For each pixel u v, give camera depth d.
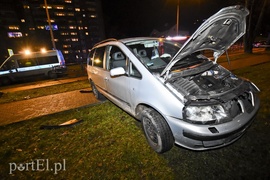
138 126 3.54
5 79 12.77
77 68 19.81
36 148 3.15
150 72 2.58
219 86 2.54
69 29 77.19
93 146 3.02
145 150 2.78
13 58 12.77
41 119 4.51
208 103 2.07
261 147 2.55
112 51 4.00
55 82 10.97
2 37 60.22
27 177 2.48
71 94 6.79
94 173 2.40
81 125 3.87
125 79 3.03
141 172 2.34
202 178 2.14
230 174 2.15
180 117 2.14
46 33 70.94
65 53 77.50
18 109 5.65
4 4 60.75
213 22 2.16
